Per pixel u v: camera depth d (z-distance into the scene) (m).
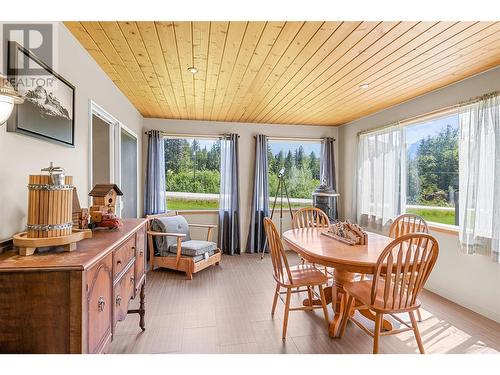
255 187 5.08
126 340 2.23
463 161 2.88
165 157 5.02
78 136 2.18
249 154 5.18
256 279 3.69
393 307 1.86
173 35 2.08
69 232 1.29
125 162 3.86
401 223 3.17
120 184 3.31
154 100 3.78
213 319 2.60
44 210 1.21
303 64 2.57
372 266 1.94
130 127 3.90
